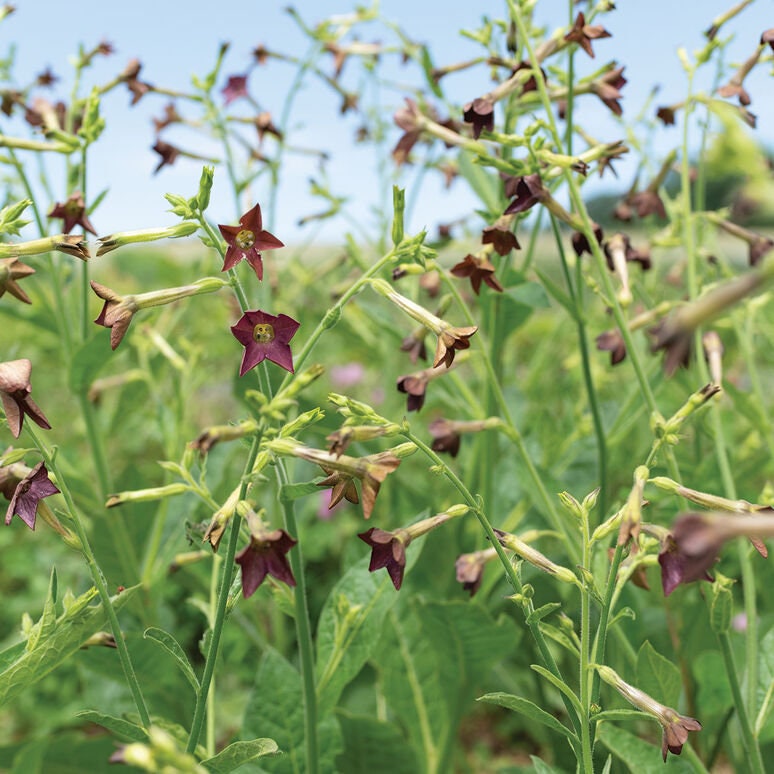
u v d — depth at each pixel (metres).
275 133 1.20
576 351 1.48
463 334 0.80
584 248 0.95
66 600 0.80
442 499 1.35
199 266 1.45
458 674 1.01
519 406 1.26
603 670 0.77
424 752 1.05
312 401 1.05
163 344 1.17
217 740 1.32
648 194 1.08
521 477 0.99
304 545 1.77
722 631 0.86
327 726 0.94
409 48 1.26
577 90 0.96
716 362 0.96
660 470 1.01
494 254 1.03
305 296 1.64
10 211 0.79
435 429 0.96
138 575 1.09
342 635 0.90
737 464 1.23
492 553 0.90
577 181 0.96
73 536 0.79
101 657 0.99
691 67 0.96
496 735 1.50
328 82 1.35
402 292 1.17
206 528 0.85
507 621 0.98
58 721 1.50
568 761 1.00
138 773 1.03
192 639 1.68
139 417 2.07
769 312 1.25
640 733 1.04
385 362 1.44
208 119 1.13
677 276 1.21
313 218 1.37
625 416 1.09
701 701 0.98
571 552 0.91
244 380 1.04
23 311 1.15
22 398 0.75
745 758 1.01
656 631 1.04
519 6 0.95
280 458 0.84
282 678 0.93
